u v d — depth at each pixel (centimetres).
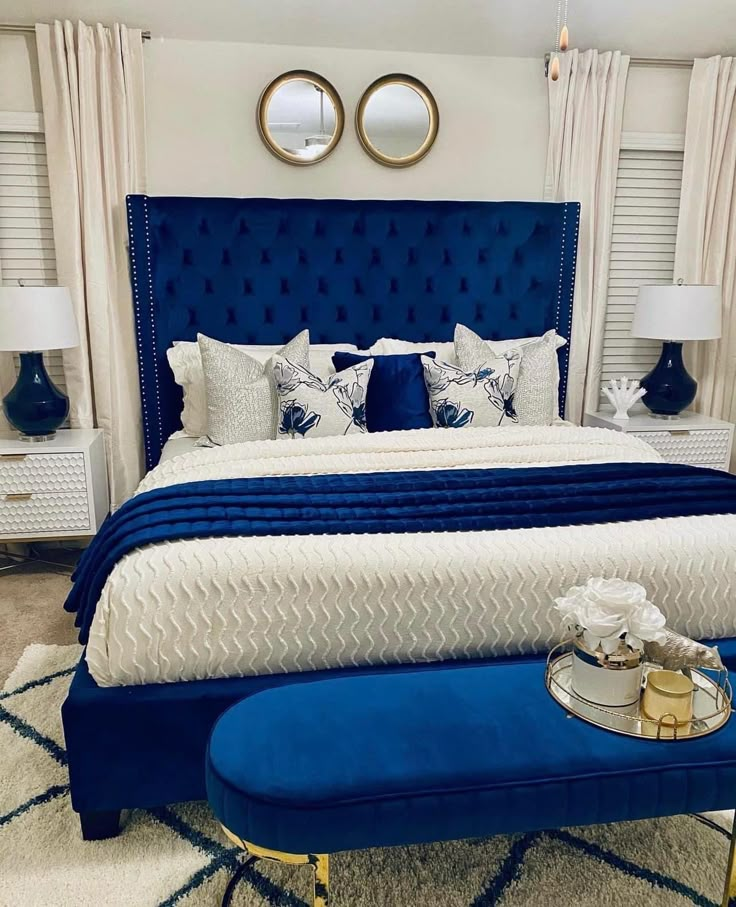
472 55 352
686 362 395
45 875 159
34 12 307
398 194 362
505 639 176
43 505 311
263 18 320
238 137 343
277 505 196
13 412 310
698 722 136
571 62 350
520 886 156
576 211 364
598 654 139
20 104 323
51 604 291
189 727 163
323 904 126
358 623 169
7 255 339
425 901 153
